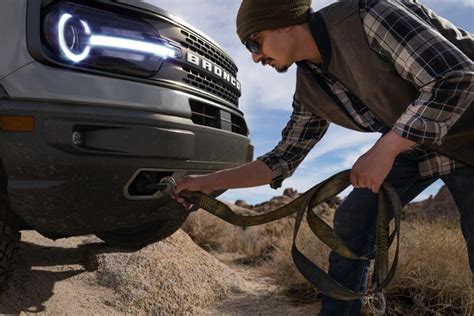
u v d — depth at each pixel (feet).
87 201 7.47
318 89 6.36
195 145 8.58
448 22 5.54
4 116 6.97
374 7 5.12
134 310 9.78
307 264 5.14
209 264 12.22
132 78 7.79
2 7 7.25
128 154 7.47
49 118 6.93
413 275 10.80
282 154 7.18
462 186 5.79
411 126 4.70
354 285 6.96
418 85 4.92
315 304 10.83
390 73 5.30
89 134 7.28
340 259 6.93
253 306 10.76
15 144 6.98
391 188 5.15
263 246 19.33
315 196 5.39
